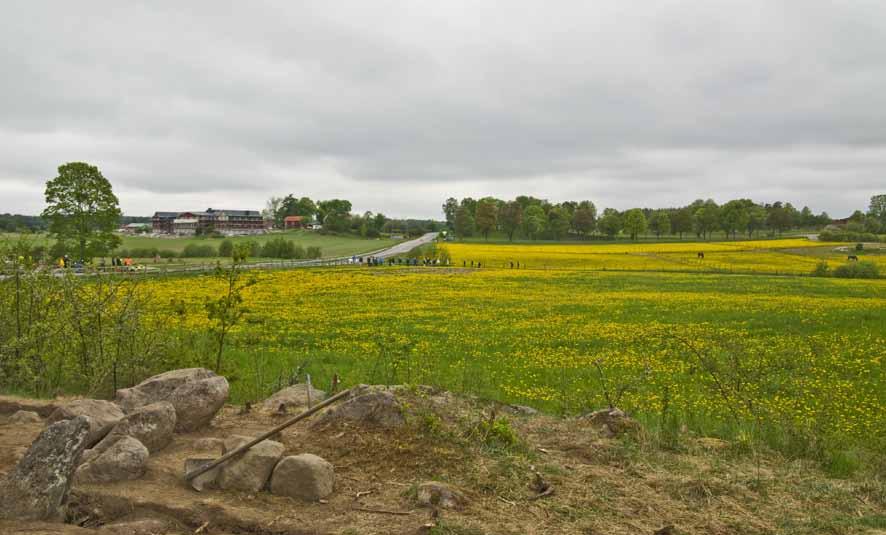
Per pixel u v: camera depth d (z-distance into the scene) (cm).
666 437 921
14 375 1188
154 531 564
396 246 13188
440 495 635
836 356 1870
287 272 6178
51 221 4675
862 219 18350
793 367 1543
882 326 2536
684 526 623
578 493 684
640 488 714
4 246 1263
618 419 948
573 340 2248
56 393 1159
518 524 599
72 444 594
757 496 716
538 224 15950
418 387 1070
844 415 1225
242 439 703
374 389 924
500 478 698
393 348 2045
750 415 1115
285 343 2147
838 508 699
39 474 575
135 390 888
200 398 866
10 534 513
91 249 4712
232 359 1702
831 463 870
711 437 1006
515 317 2936
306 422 873
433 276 5781
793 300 3672
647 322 2742
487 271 6594
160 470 688
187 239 14275
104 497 615
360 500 638
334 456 736
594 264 7881
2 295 1256
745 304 3456
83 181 4694
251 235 17512
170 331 1466
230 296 1270
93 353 1216
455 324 2677
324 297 3862
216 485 662
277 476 650
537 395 1392
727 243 12331
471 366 1697
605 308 3300
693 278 5703
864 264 6166
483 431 816
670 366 1761
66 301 1209
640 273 6394
